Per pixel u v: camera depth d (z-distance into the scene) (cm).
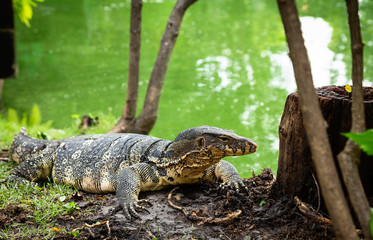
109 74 1213
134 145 479
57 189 477
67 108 982
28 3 809
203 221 391
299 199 396
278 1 215
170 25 705
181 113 925
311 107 216
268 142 772
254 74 1177
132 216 404
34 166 498
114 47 1453
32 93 1083
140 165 453
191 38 1520
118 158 473
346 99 360
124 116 732
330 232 364
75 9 2008
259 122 873
